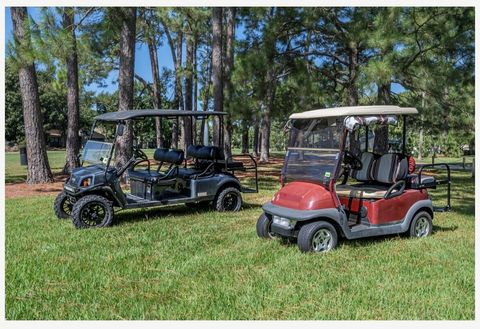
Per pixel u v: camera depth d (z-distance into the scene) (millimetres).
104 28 11055
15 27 9453
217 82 12641
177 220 6418
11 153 30453
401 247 4938
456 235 5473
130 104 10117
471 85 11039
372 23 10906
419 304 3480
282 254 4691
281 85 14672
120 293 3711
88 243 5125
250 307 3436
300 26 11891
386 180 5465
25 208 7387
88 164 6582
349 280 3967
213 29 12578
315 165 5055
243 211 7152
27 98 10859
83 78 20094
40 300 3582
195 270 4207
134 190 7000
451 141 24781
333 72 13781
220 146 7934
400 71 10195
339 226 4926
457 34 10055
